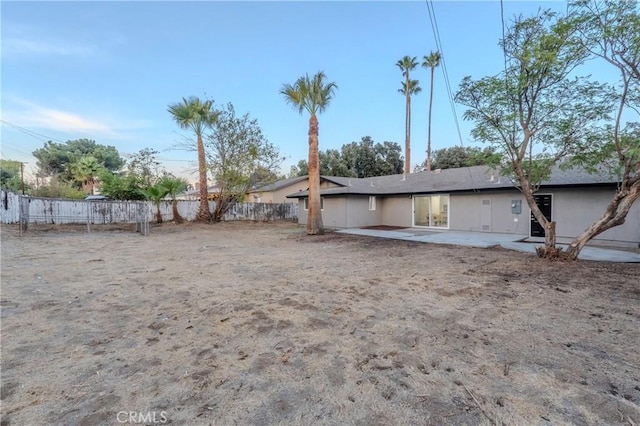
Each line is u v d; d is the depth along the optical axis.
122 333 3.37
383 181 20.77
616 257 7.58
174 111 18.64
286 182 28.73
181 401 2.18
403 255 8.45
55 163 38.31
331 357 2.83
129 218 19.50
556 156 7.37
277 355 2.87
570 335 3.25
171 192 19.22
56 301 4.50
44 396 2.22
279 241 11.85
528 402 2.14
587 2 5.81
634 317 3.73
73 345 3.07
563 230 11.30
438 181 16.78
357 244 10.77
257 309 4.17
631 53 5.76
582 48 6.14
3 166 31.95
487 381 2.41
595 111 6.57
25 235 12.56
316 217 13.84
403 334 3.33
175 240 12.10
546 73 6.50
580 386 2.33
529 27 6.66
